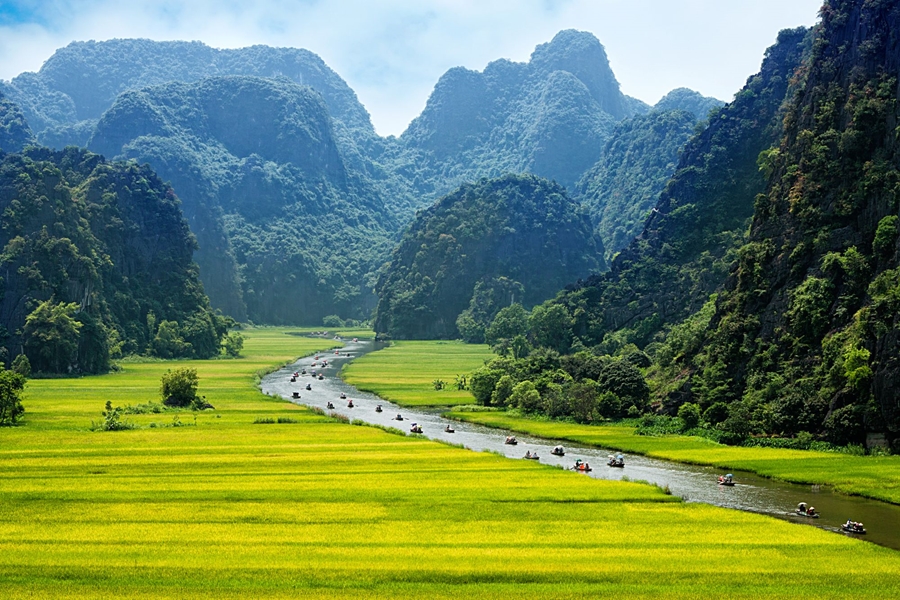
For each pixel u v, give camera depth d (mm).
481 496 81375
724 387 132125
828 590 55844
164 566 58625
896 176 126625
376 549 63438
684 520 73500
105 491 81375
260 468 94625
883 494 83250
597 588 55656
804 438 112562
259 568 58438
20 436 116188
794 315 127562
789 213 142000
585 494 82750
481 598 53469
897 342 104688
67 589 53938
